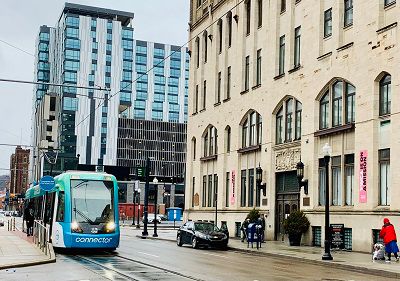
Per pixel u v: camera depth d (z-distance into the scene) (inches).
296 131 1449.3
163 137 5644.7
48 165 4640.8
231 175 1787.6
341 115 1259.8
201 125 2064.5
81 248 994.7
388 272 758.5
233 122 1798.7
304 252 1114.7
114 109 5521.7
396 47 1081.4
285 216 1455.5
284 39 1536.7
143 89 5940.0
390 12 1123.3
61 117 5295.3
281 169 1501.0
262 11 1672.0
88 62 5516.7
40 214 1208.2
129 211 4490.7
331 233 1140.5
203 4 2114.9
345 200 1222.9
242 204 1727.4
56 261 814.5
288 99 1501.0
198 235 1252.5
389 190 1092.5
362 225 1136.2
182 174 5654.5
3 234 1555.1
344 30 1273.4
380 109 1136.8
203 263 839.7
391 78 1095.0
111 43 5674.2
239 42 1787.6
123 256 927.7
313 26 1380.4
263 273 714.2
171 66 6122.1
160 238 1652.3
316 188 1325.0
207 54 2060.8
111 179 1011.3
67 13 5482.3
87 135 5344.5
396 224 1043.3
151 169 5551.2
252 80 1694.1
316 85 1344.7
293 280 637.9
